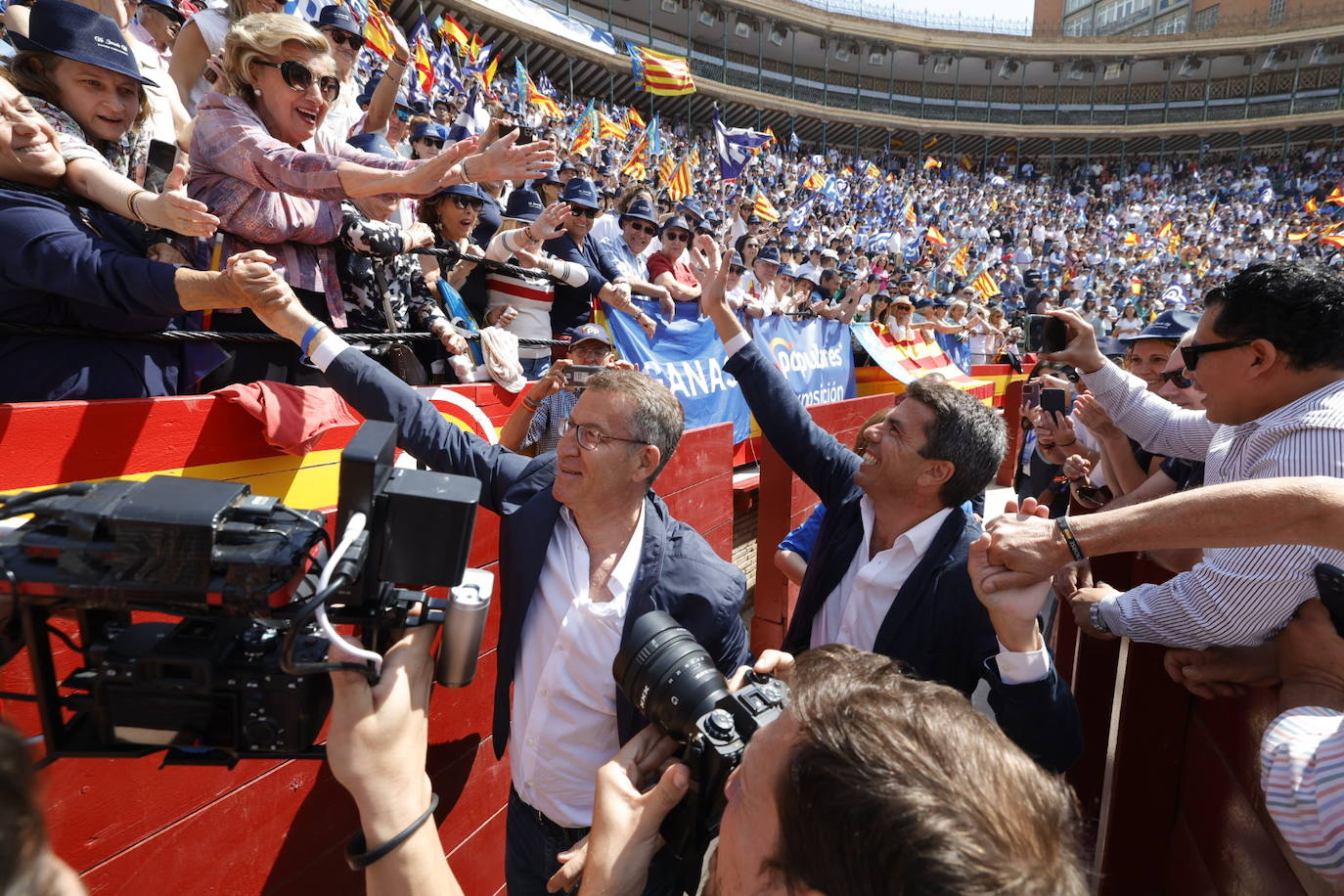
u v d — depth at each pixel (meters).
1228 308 1.71
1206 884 2.04
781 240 17.05
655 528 1.95
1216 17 52.88
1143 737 2.39
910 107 46.19
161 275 1.58
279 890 2.03
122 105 1.99
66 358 1.66
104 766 1.58
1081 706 2.94
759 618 4.26
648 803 1.16
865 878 0.62
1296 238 29.81
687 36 39.12
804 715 0.76
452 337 3.02
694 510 4.12
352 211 2.65
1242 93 46.53
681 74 18.62
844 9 42.75
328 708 0.99
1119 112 47.00
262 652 0.93
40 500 0.85
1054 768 1.59
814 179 26.95
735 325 2.41
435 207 3.82
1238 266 30.33
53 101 1.92
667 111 36.62
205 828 1.81
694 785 1.14
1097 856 2.75
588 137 16.14
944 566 1.87
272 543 0.86
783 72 43.88
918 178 41.81
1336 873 1.09
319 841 2.14
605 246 5.00
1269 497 1.16
